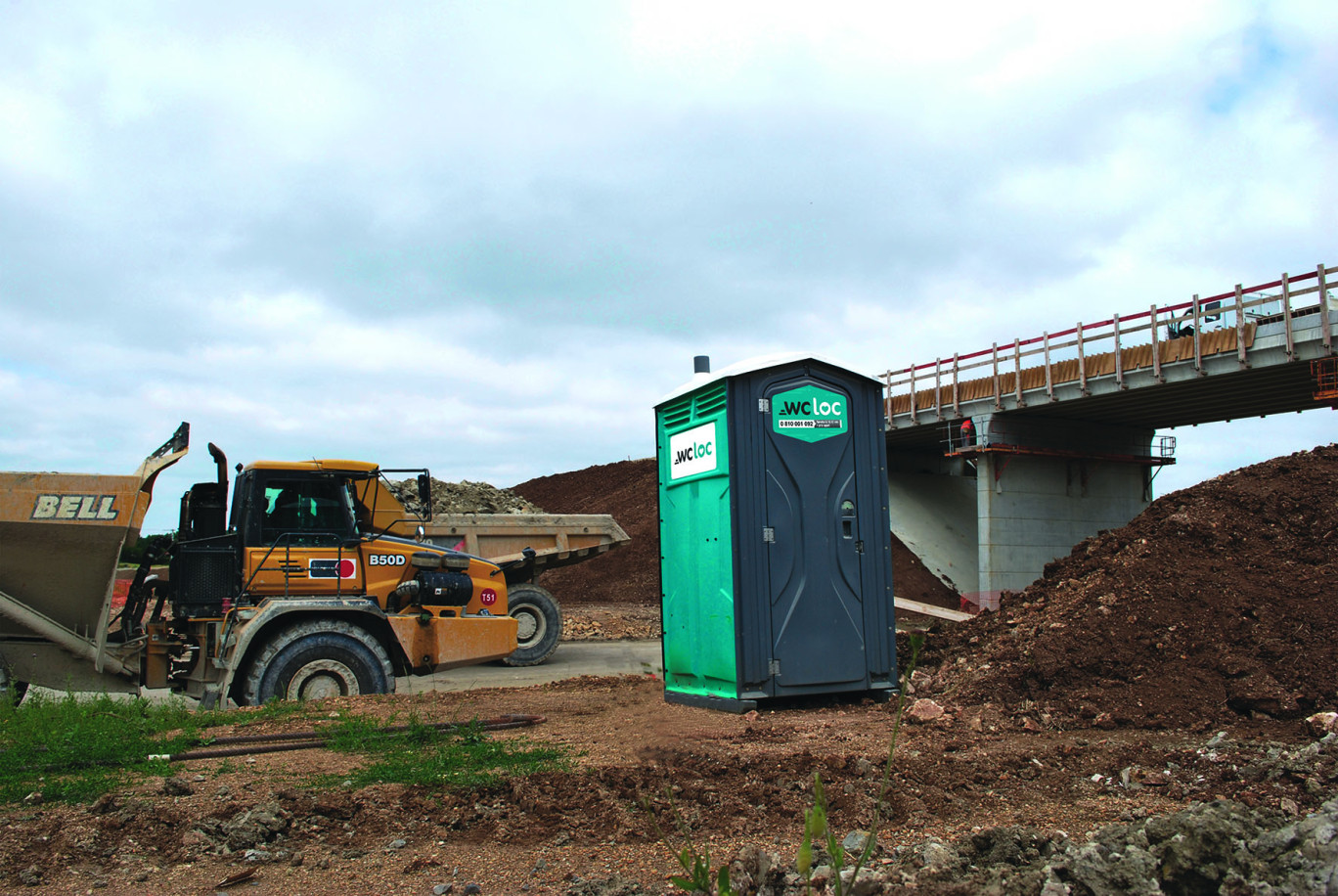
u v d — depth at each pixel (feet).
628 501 140.77
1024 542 104.68
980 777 17.31
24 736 21.80
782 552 25.36
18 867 13.78
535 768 18.54
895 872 12.19
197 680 33.73
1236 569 26.08
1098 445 111.65
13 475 31.96
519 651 51.24
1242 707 21.54
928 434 117.50
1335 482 28.07
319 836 15.02
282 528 34.50
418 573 36.09
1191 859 10.75
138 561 35.32
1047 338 95.20
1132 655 23.97
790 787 16.69
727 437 25.25
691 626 27.12
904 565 113.19
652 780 17.25
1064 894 10.62
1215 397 90.43
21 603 32.94
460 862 13.85
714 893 11.93
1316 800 14.97
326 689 31.37
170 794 17.16
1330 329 71.51
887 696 26.00
